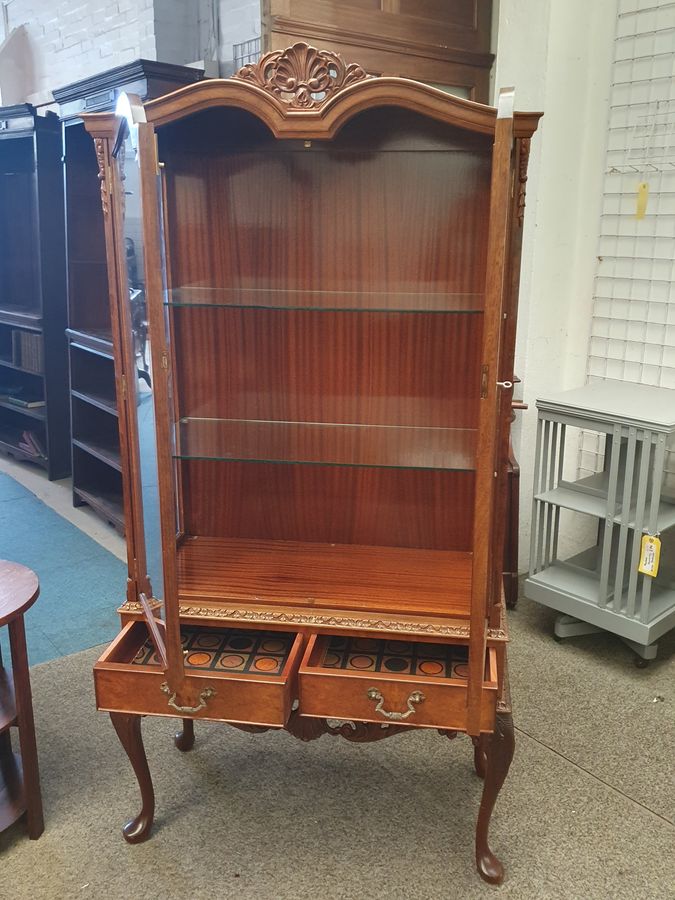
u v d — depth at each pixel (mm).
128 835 1679
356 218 1655
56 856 1650
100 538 3422
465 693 1421
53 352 4086
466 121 1268
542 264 2705
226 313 1757
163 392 1312
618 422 2246
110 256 1486
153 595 1657
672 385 2621
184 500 1889
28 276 4359
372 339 1733
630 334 2707
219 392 1816
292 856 1650
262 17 2322
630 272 2664
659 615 2332
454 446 1657
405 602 1595
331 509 1852
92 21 3891
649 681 2322
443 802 1811
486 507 1272
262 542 1880
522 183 1375
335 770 1919
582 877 1595
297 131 1319
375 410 1782
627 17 2510
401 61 2627
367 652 1589
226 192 1682
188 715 1502
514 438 2830
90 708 2160
